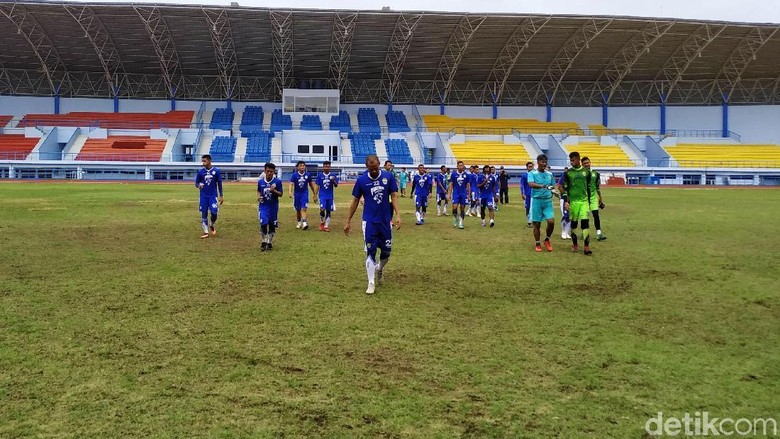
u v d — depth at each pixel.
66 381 4.23
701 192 38.12
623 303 6.80
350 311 6.34
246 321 5.88
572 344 5.21
